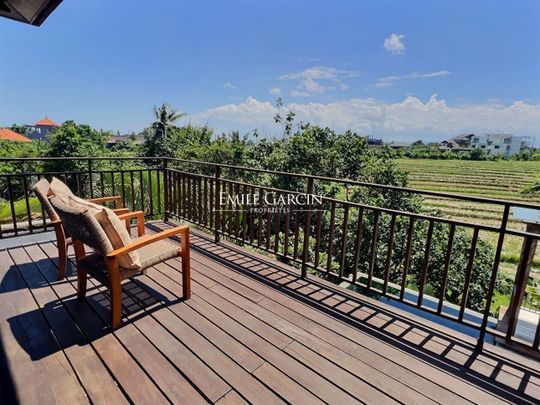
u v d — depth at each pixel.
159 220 4.38
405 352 1.80
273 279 2.68
